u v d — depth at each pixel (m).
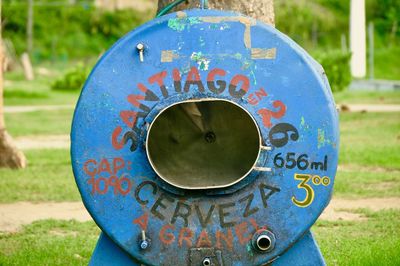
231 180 5.46
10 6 68.31
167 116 5.50
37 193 11.77
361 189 11.53
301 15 65.00
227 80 5.46
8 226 9.61
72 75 44.00
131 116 5.46
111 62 5.48
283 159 5.44
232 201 5.43
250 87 5.46
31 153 16.70
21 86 44.78
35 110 30.31
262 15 7.49
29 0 64.69
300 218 5.45
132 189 5.46
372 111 26.95
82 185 5.49
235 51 5.47
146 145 5.37
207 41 5.48
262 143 5.42
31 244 8.53
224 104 5.48
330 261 7.52
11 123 24.53
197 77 5.46
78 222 9.67
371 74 59.22
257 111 5.45
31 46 65.88
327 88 5.51
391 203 10.57
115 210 5.48
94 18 69.75
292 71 5.46
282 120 5.45
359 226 9.13
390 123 21.86
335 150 5.45
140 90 5.47
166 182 5.40
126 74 5.48
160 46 5.48
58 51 67.00
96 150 5.48
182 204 5.45
